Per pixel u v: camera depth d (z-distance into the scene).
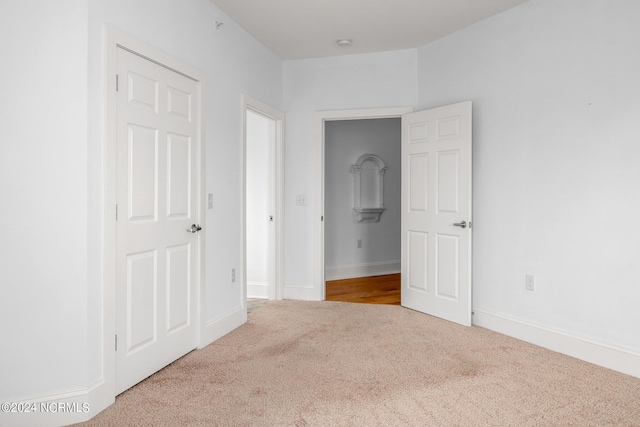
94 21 2.39
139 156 2.79
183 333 3.30
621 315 3.09
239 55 4.17
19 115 2.22
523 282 3.74
